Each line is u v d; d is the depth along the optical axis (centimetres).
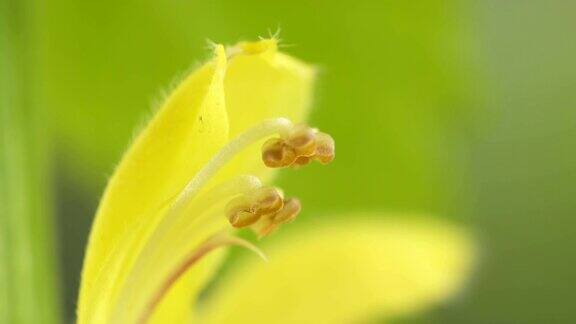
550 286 12
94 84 7
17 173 6
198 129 6
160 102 7
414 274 7
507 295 12
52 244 7
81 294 6
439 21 7
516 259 12
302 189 8
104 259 6
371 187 8
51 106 7
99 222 6
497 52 11
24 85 7
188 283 7
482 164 12
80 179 7
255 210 6
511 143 12
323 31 7
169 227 6
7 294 6
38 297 7
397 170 8
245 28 7
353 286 7
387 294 7
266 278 7
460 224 8
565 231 12
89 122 7
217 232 7
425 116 7
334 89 7
